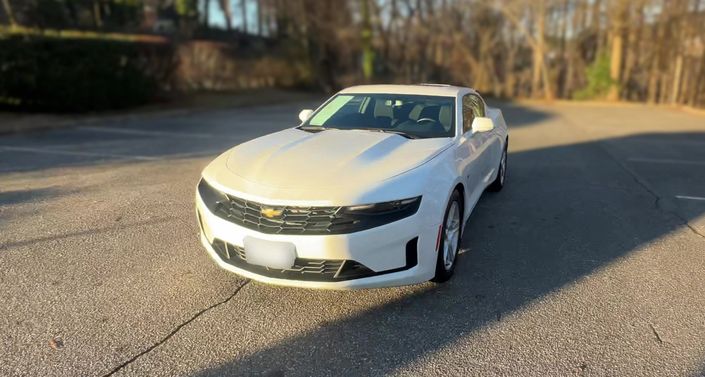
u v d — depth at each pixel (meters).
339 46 29.81
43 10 17.70
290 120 15.37
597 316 3.27
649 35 25.48
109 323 3.15
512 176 7.54
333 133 4.32
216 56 25.56
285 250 3.08
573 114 18.64
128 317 3.22
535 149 10.17
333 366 2.75
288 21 29.92
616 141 11.36
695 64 24.02
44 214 5.25
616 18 25.58
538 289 3.67
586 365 2.75
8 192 6.11
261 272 3.24
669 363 2.77
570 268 4.05
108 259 4.11
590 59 28.69
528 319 3.23
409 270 3.25
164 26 28.28
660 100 25.41
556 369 2.71
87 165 7.84
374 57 30.72
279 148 3.88
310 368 2.73
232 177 3.46
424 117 4.66
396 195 3.16
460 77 29.84
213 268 3.96
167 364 2.75
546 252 4.39
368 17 29.52
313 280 3.13
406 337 3.03
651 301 3.48
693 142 11.26
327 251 3.04
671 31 24.70
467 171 4.22
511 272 3.96
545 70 27.50
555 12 27.61
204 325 3.14
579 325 3.16
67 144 10.01
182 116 16.33
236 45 30.83
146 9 29.62
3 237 4.56
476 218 5.37
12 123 12.38
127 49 16.02
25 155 8.67
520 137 12.05
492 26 28.70
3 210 5.37
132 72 16.28
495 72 29.61
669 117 17.53
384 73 31.25
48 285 3.64
